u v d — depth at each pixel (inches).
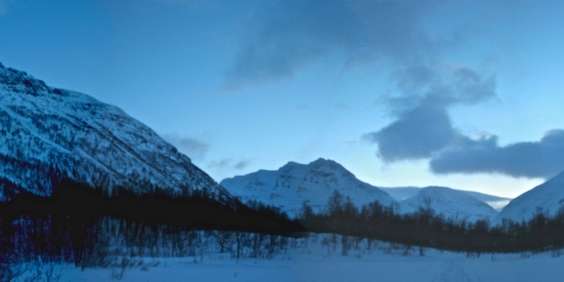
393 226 6441.9
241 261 3395.7
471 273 2731.3
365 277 2568.9
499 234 7012.8
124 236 4453.7
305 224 6653.5
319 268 2972.4
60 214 3380.9
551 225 7121.1
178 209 6692.9
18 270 1611.7
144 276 1846.7
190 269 2319.1
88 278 1667.1
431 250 5590.6
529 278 2566.4
